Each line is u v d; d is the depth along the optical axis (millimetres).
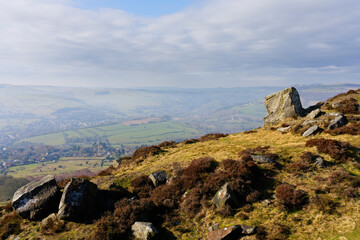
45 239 13492
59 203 16031
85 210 15422
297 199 14164
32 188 16641
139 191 19594
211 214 14727
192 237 13188
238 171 17797
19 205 15836
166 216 15344
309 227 12203
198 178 18500
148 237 12750
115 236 13195
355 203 13328
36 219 15812
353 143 22078
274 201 14891
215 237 12438
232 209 14734
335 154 19781
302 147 23547
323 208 13281
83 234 13555
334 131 26594
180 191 17969
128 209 15078
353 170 17516
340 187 14758
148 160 29969
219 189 16391
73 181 16328
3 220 15711
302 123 32562
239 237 12305
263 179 17875
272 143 28531
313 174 17594
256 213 13977
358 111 31828
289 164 19797
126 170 28609
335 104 36344
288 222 12844
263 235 12008
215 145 31812
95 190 17359
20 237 14047
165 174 21016
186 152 29859
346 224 11828
